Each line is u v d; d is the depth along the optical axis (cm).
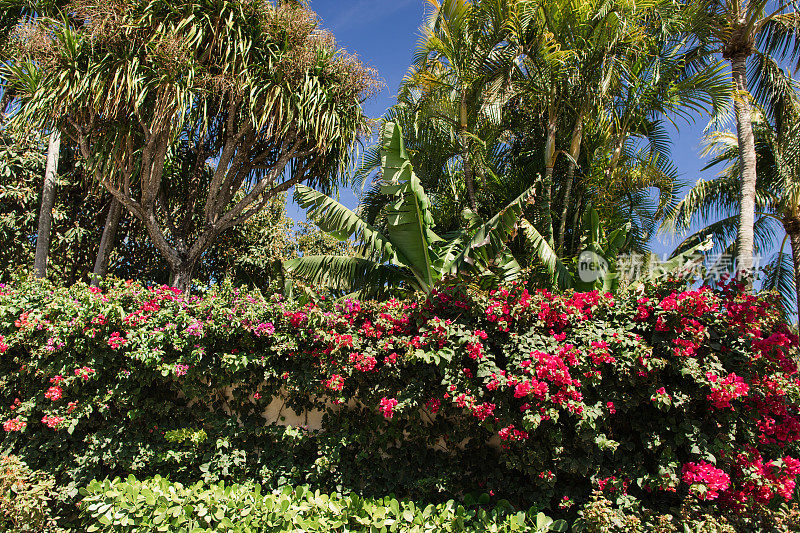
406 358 326
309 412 379
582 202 793
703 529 274
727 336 321
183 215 730
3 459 362
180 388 388
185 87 523
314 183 682
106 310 374
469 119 774
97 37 517
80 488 337
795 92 789
